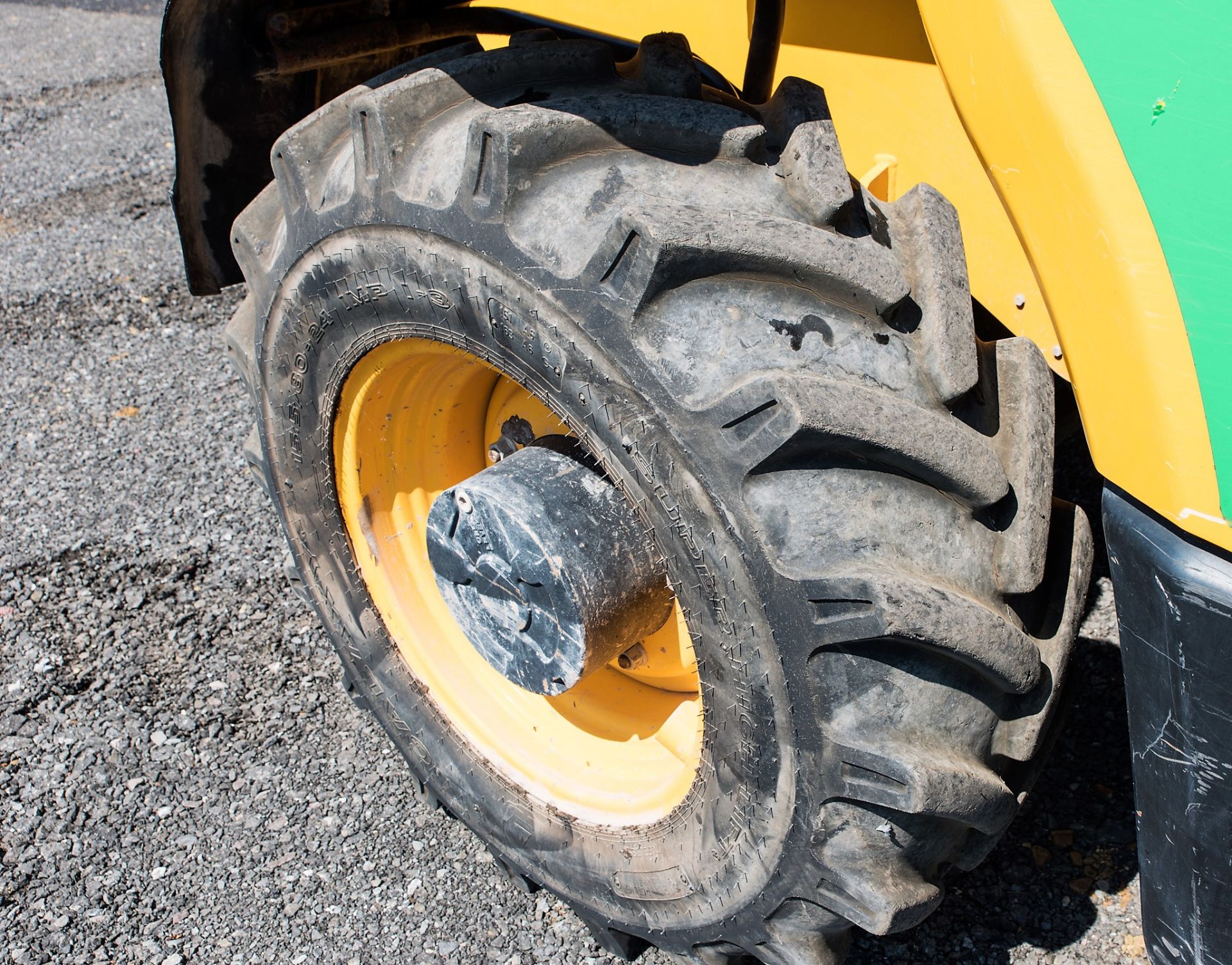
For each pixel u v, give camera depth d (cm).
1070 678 167
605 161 146
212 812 233
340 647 225
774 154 150
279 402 204
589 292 137
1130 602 133
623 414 140
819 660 136
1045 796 229
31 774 242
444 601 195
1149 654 132
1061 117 116
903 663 140
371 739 250
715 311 136
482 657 201
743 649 141
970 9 122
